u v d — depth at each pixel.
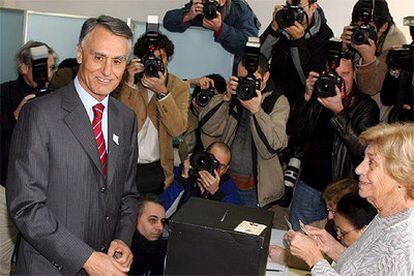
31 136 1.81
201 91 3.68
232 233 1.42
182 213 1.53
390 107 3.49
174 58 3.76
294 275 2.38
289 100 3.64
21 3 3.97
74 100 1.88
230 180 3.48
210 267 1.44
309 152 3.58
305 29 3.61
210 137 3.68
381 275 1.48
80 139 1.85
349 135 3.41
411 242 1.49
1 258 2.90
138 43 3.60
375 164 1.56
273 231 2.92
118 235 2.04
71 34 3.90
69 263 1.78
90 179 1.87
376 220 1.63
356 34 3.48
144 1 4.04
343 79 3.47
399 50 3.42
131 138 2.06
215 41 3.74
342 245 2.17
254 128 3.53
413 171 1.50
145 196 2.69
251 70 3.51
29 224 1.77
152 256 2.58
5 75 3.84
